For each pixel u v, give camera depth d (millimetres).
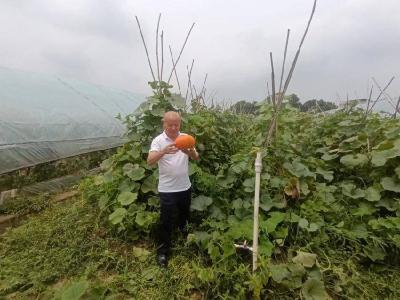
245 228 3955
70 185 7258
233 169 4695
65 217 5098
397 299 3463
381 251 3936
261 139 5105
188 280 3594
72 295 3143
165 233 3971
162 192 3941
